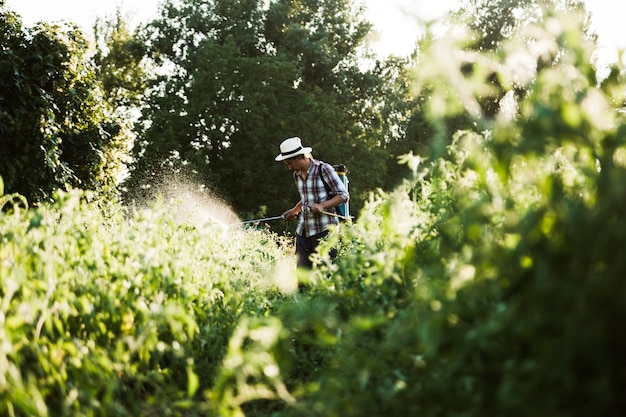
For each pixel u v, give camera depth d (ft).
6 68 47.47
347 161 122.21
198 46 130.93
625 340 5.54
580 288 5.47
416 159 11.31
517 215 6.94
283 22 131.95
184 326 12.25
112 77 137.18
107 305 11.16
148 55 135.23
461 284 6.77
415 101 133.39
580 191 7.08
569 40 6.50
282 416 8.57
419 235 10.52
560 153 7.79
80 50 53.62
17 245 10.89
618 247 5.48
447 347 6.75
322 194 25.29
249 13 132.46
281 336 7.36
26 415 7.74
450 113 7.01
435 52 6.79
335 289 12.73
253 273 22.68
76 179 50.88
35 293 9.79
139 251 13.25
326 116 117.60
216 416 7.84
